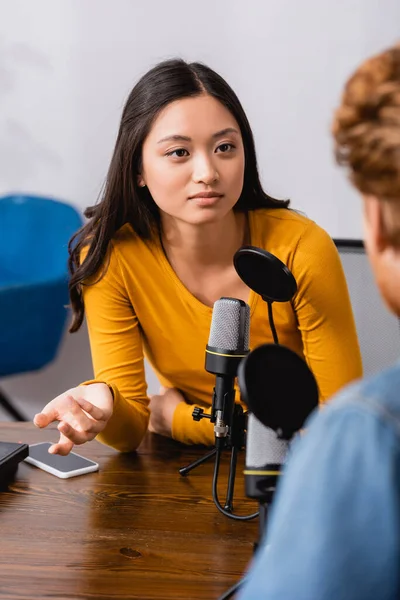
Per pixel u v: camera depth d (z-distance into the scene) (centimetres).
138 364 161
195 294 160
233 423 120
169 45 311
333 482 54
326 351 156
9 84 320
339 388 156
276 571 55
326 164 312
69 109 319
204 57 311
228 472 138
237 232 158
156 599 99
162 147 139
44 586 102
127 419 145
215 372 118
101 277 158
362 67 62
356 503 53
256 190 158
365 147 59
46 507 123
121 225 157
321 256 154
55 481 132
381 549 53
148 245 158
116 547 112
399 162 57
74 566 107
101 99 317
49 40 315
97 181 323
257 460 84
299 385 82
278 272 113
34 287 275
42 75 318
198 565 108
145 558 109
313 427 58
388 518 53
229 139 139
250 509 124
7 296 270
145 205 155
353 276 178
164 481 134
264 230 157
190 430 152
